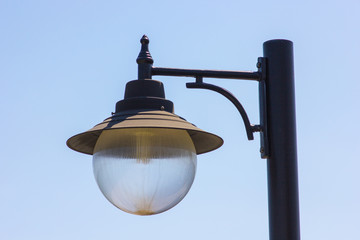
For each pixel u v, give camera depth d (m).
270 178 8.38
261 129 8.51
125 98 8.01
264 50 8.70
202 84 8.38
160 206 7.87
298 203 8.32
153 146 7.64
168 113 7.67
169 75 8.35
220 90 8.40
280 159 8.35
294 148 8.43
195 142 8.71
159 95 8.01
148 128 7.68
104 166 7.77
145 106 7.79
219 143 8.36
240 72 8.54
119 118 7.52
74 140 8.24
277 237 8.17
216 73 8.45
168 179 7.70
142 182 7.64
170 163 7.69
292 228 8.20
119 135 7.69
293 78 8.64
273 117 8.46
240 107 8.48
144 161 7.61
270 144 8.42
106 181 7.81
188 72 8.38
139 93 7.95
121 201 7.88
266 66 8.61
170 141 7.71
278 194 8.27
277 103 8.48
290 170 8.34
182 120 7.62
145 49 8.35
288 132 8.43
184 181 7.86
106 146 7.75
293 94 8.59
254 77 8.56
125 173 7.64
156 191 7.70
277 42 8.65
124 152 7.64
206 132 7.64
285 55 8.63
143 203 7.79
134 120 7.37
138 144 7.63
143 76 8.23
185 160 7.82
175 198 7.90
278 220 8.22
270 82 8.55
